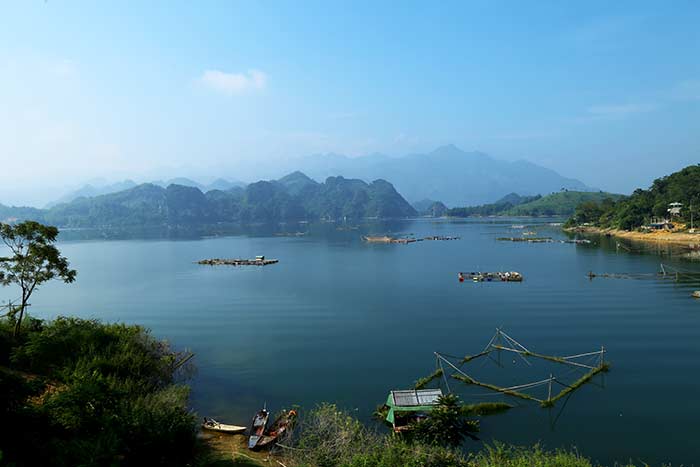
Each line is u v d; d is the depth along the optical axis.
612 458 30.70
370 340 59.00
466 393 41.62
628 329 60.94
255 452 30.53
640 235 199.00
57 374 35.53
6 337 40.56
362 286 102.00
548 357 50.62
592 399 39.84
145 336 46.84
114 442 21.11
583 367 47.31
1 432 20.14
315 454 27.30
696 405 38.28
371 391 42.41
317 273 124.69
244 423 35.97
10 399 21.30
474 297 86.12
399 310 76.44
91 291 103.62
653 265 119.56
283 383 44.56
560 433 34.06
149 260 170.00
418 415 35.41
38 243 42.34
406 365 49.34
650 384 42.78
